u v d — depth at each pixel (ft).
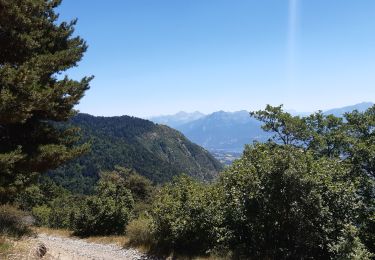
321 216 44.09
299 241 44.55
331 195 45.73
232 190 52.24
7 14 41.39
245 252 50.90
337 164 51.90
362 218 57.57
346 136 71.97
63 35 55.77
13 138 48.73
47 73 49.16
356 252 41.68
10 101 37.27
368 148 67.10
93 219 93.71
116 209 95.50
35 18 48.88
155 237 65.98
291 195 44.78
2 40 44.06
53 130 53.06
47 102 43.09
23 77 39.45
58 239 86.02
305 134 74.08
